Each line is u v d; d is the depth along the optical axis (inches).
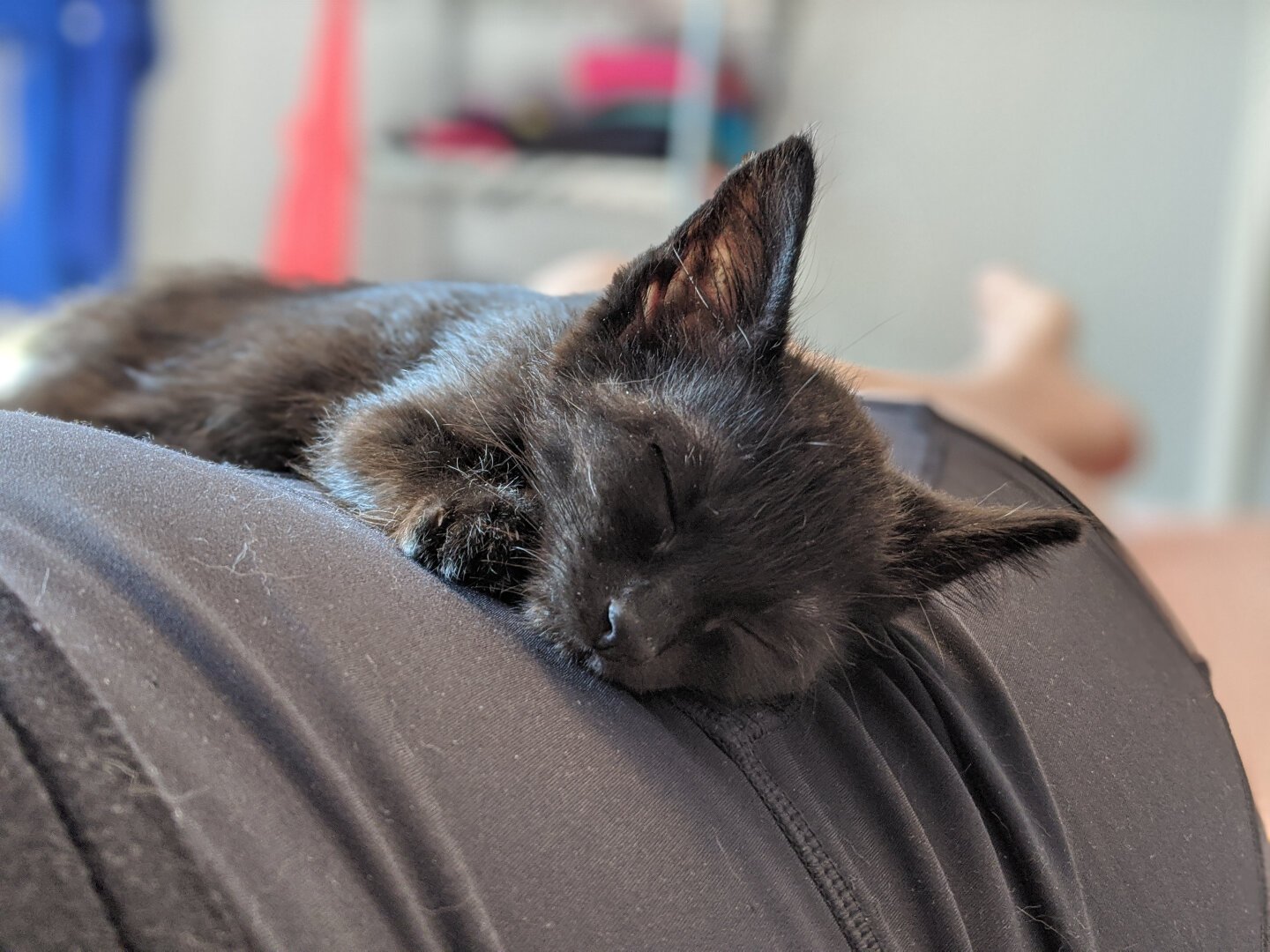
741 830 7.8
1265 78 31.3
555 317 11.7
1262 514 34.0
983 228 34.5
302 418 12.5
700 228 10.5
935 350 35.3
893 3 33.3
